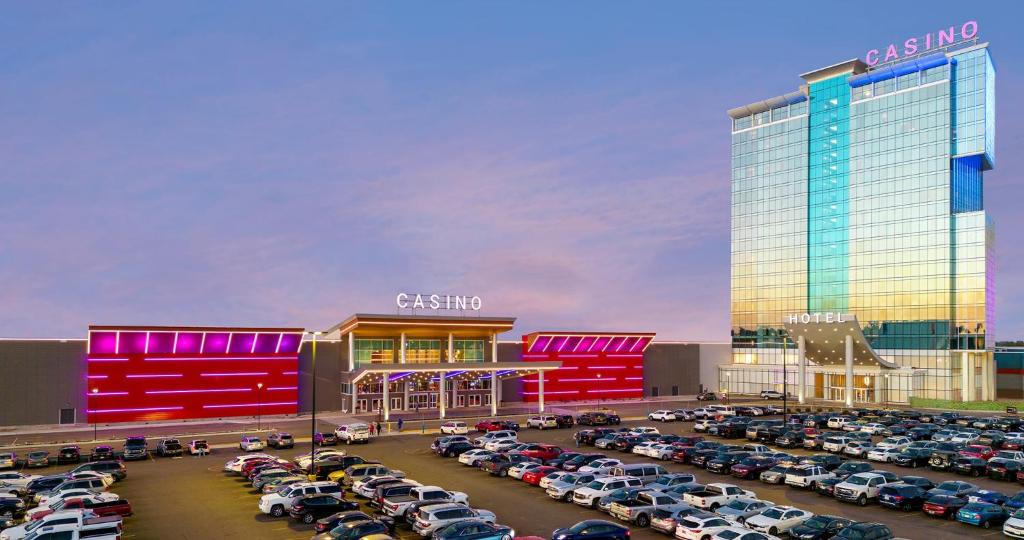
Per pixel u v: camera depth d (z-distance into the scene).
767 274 143.12
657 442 62.31
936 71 123.69
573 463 51.56
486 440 63.34
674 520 36.25
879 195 129.00
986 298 117.38
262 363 93.00
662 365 130.62
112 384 84.81
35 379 82.50
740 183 149.38
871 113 131.00
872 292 128.50
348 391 96.69
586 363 119.75
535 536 34.78
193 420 87.56
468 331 104.25
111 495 39.94
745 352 143.50
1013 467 52.22
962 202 124.00
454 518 34.88
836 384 123.62
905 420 83.00
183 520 38.53
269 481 45.47
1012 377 145.25
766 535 32.81
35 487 43.38
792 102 142.50
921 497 42.78
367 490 42.12
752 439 71.38
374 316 94.81
